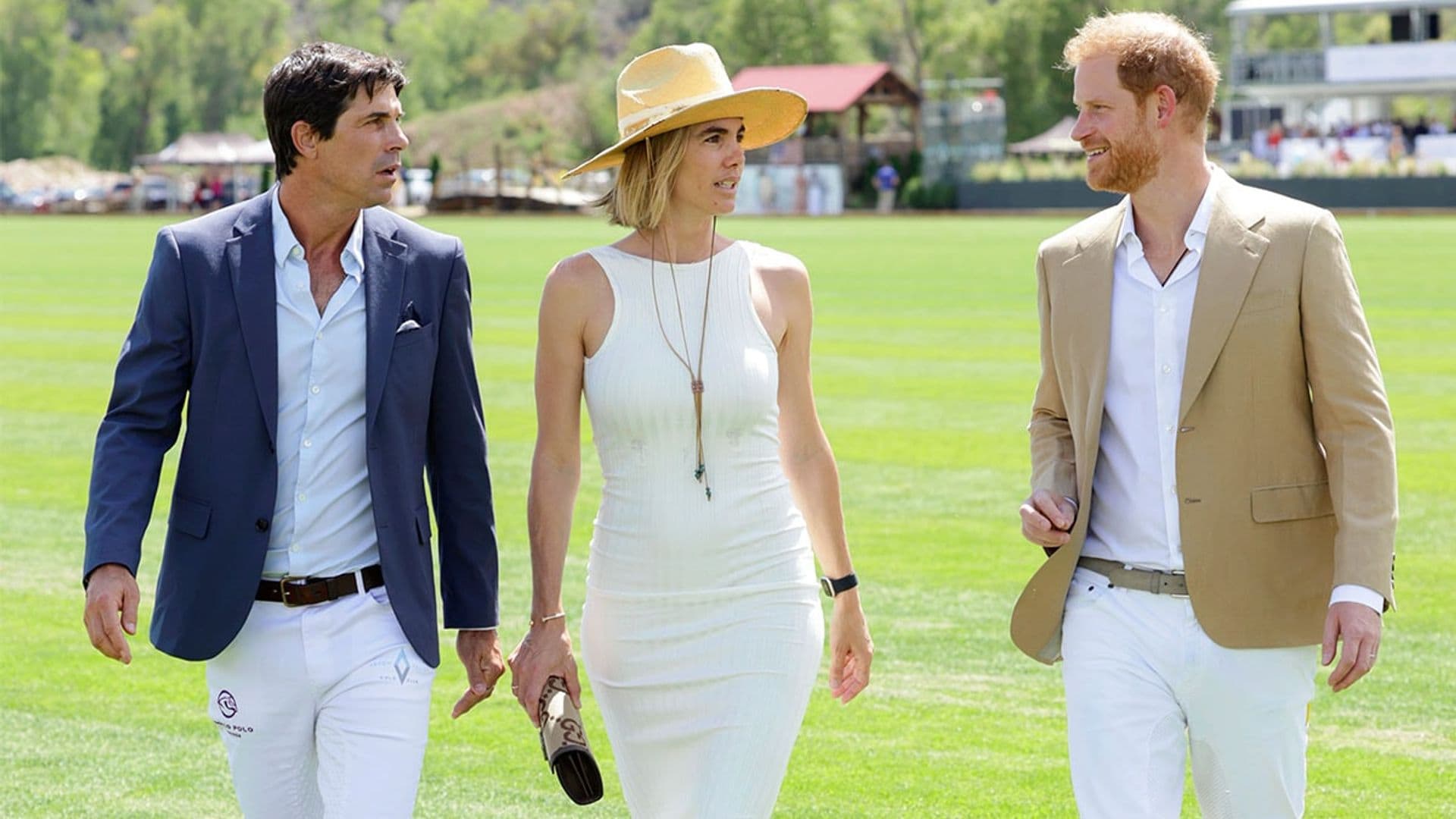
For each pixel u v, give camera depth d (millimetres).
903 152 191375
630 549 11844
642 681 11914
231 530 11320
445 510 12133
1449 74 183750
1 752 17422
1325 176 142125
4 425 39188
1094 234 11594
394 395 11516
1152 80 11070
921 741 17594
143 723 18438
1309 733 17562
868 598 23078
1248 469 11133
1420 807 15555
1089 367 11453
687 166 11750
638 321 11797
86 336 57812
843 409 39406
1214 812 11836
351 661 11461
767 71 198000
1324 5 188000
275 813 11922
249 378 11344
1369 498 10836
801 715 12047
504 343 53781
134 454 11414
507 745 17812
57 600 23594
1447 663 19844
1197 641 11219
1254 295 11039
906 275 80000
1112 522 11523
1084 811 11328
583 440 37031
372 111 11234
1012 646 20875
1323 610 11289
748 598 11797
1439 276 72062
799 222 147000
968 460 33062
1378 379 11031
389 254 11617
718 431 11742
